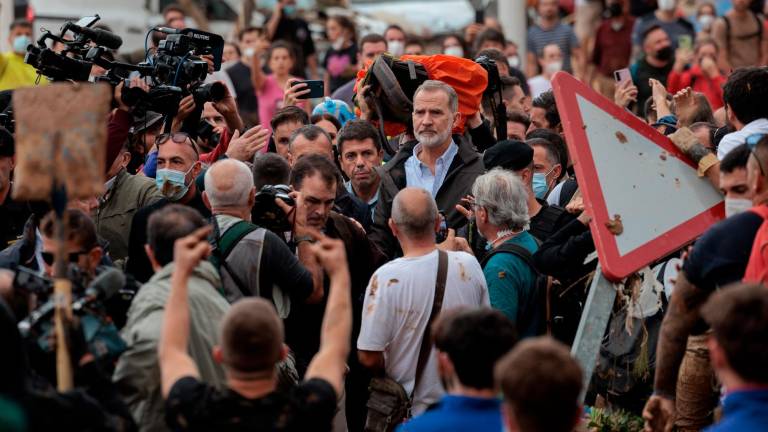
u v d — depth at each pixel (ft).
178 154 38.58
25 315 30.01
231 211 34.65
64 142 26.48
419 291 34.27
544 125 52.75
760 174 29.73
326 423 25.94
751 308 24.20
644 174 31.96
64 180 26.45
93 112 26.58
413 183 42.75
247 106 73.97
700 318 30.53
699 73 70.38
